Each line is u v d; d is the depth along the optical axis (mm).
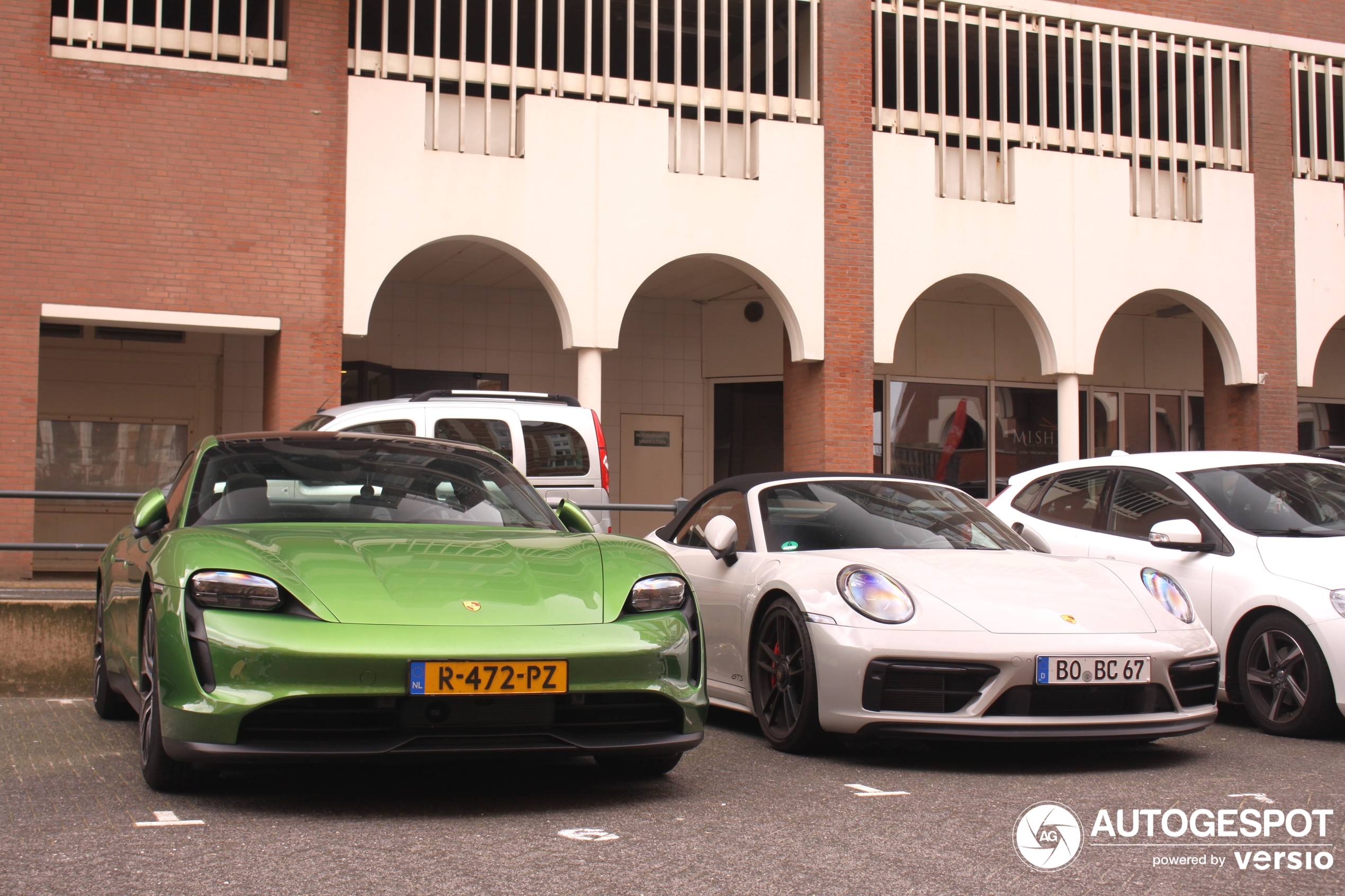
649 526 17375
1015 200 15211
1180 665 4941
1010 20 15531
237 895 2963
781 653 5332
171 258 12102
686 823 3834
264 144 12445
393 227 12844
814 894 3053
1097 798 4281
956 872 3277
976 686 4773
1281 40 16750
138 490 15039
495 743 3826
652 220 13711
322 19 12703
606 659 3887
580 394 13453
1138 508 7047
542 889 3053
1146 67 16656
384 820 3818
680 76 13992
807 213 14336
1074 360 15336
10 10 11758
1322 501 6688
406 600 3877
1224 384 16828
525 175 13297
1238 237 16281
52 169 11812
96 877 3115
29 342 11664
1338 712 5656
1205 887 3195
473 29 15406
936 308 18062
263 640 3711
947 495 6461
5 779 4461
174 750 3811
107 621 5824
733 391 17750
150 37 12258
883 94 15711
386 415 9180
